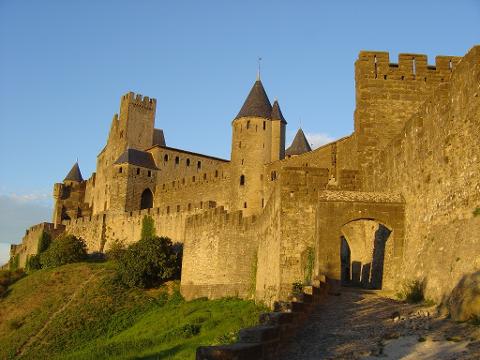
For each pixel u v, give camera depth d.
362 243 36.03
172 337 41.19
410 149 27.12
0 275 86.75
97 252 98.75
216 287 59.00
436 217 23.47
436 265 22.11
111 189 106.12
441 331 17.44
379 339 17.97
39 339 55.75
